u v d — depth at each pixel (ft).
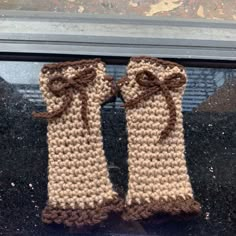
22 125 1.65
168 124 1.54
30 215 1.57
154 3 1.90
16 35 1.72
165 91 1.55
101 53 1.70
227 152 1.67
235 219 1.61
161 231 1.56
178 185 1.53
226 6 1.92
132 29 1.77
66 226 1.53
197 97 1.72
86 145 1.52
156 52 1.71
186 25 1.81
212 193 1.63
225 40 1.77
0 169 1.61
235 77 1.75
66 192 1.50
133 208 1.50
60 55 1.70
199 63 1.74
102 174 1.52
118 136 1.66
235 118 1.70
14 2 1.88
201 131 1.69
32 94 1.69
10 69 1.71
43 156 1.63
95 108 1.54
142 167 1.52
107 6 1.89
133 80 1.56
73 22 1.78
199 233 1.58
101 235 1.54
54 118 1.53
